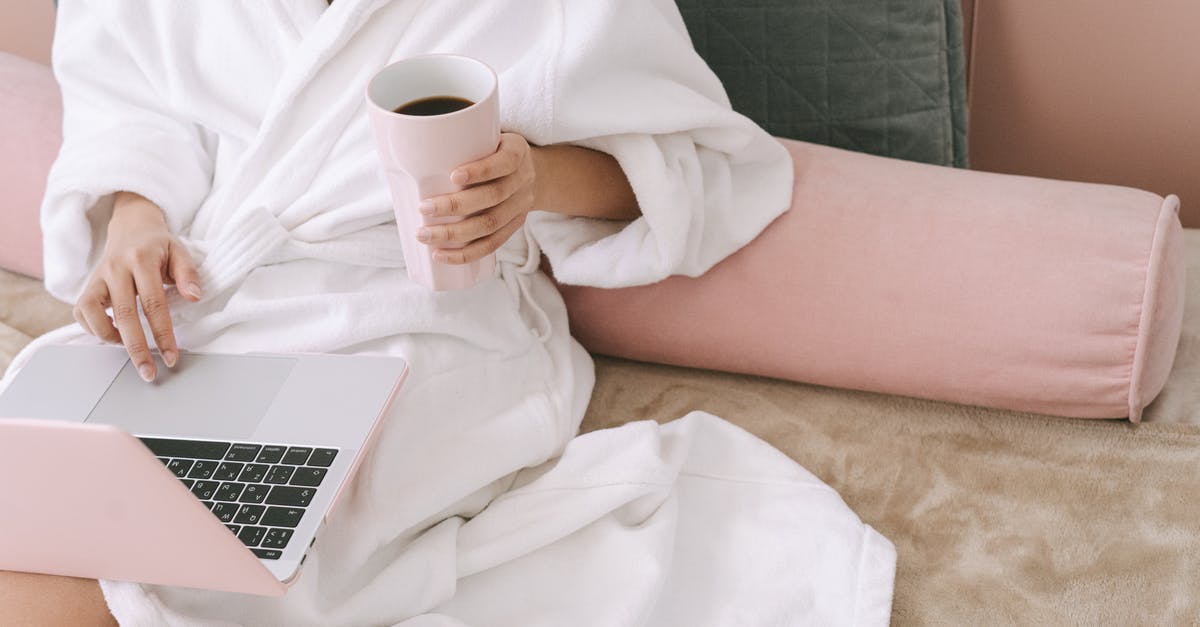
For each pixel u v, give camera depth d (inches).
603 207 48.2
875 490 46.4
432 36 44.1
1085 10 58.5
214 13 46.2
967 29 60.5
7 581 36.1
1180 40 57.7
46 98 57.1
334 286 44.8
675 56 46.0
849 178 49.6
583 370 51.6
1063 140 63.4
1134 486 45.0
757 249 48.9
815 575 42.4
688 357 51.7
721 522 44.8
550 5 43.1
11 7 72.1
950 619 41.3
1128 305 44.6
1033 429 48.1
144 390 41.3
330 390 40.6
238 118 47.5
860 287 47.5
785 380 52.3
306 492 37.0
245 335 44.0
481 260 39.6
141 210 46.6
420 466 42.3
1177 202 46.7
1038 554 43.0
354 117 44.6
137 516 31.8
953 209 47.3
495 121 35.4
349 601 39.3
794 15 56.5
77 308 43.4
